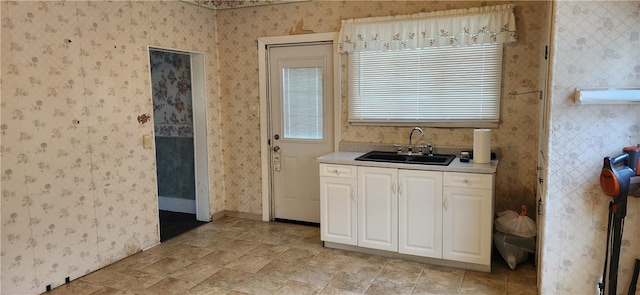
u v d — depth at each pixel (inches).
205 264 136.7
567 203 92.1
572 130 89.7
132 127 142.7
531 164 137.3
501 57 135.9
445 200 126.9
